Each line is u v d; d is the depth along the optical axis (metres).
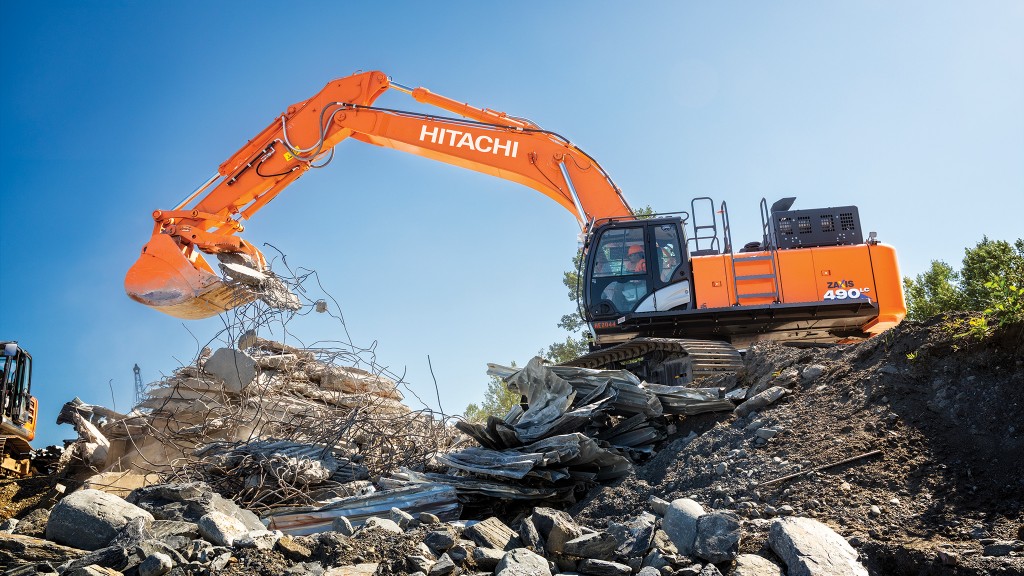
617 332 12.14
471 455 8.09
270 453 8.65
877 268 11.72
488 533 5.54
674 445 7.88
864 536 5.24
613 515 6.90
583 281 12.63
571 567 5.32
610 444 8.34
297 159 14.66
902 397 6.72
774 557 5.13
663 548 5.28
